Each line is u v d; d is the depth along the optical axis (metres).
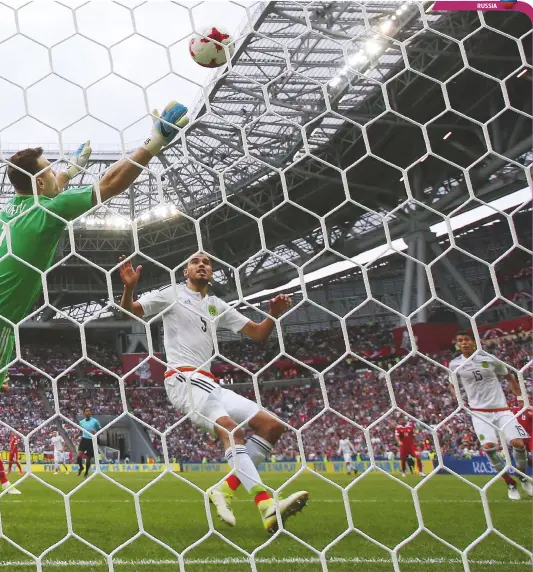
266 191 28.19
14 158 3.51
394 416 24.97
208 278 4.29
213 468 25.38
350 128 24.42
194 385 3.95
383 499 6.81
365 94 21.94
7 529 4.02
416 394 25.92
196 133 22.19
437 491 7.83
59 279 34.09
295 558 2.91
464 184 27.19
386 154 26.84
